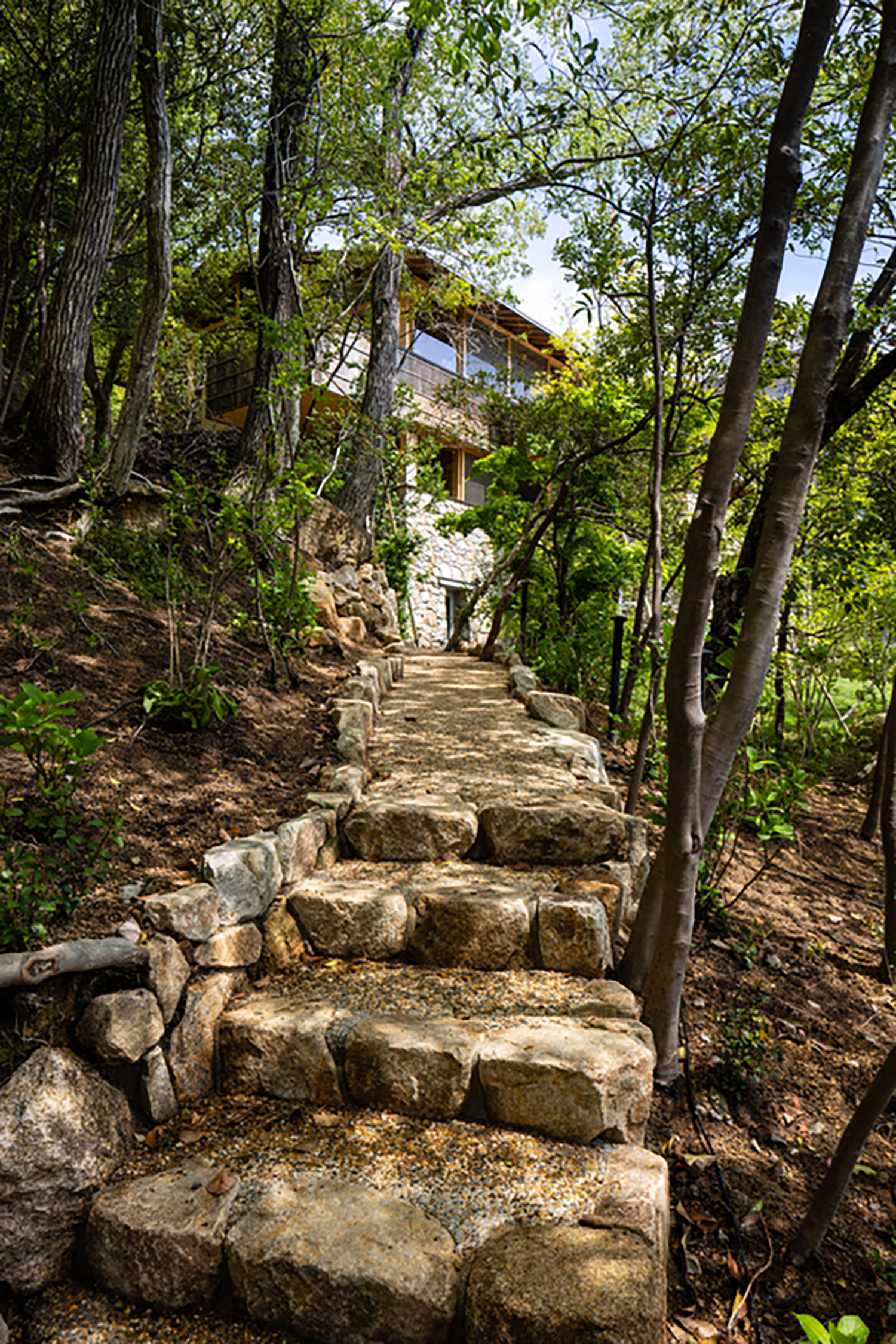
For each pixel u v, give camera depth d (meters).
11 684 3.42
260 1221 1.88
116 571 4.96
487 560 15.24
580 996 2.62
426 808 3.39
